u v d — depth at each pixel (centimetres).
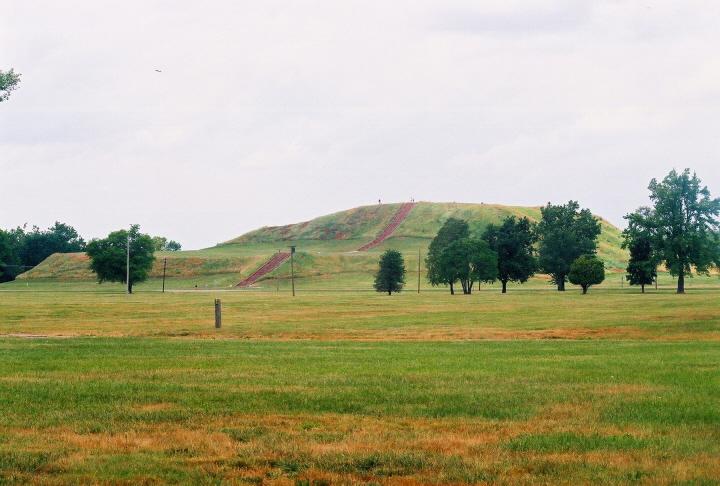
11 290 16800
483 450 1260
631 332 4288
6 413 1553
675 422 1457
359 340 3700
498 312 6544
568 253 14738
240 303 8844
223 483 1102
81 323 5497
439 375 2062
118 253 15962
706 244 12088
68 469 1163
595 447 1276
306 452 1251
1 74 5109
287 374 2098
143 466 1178
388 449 1267
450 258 13375
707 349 2902
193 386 1870
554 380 1962
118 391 1805
